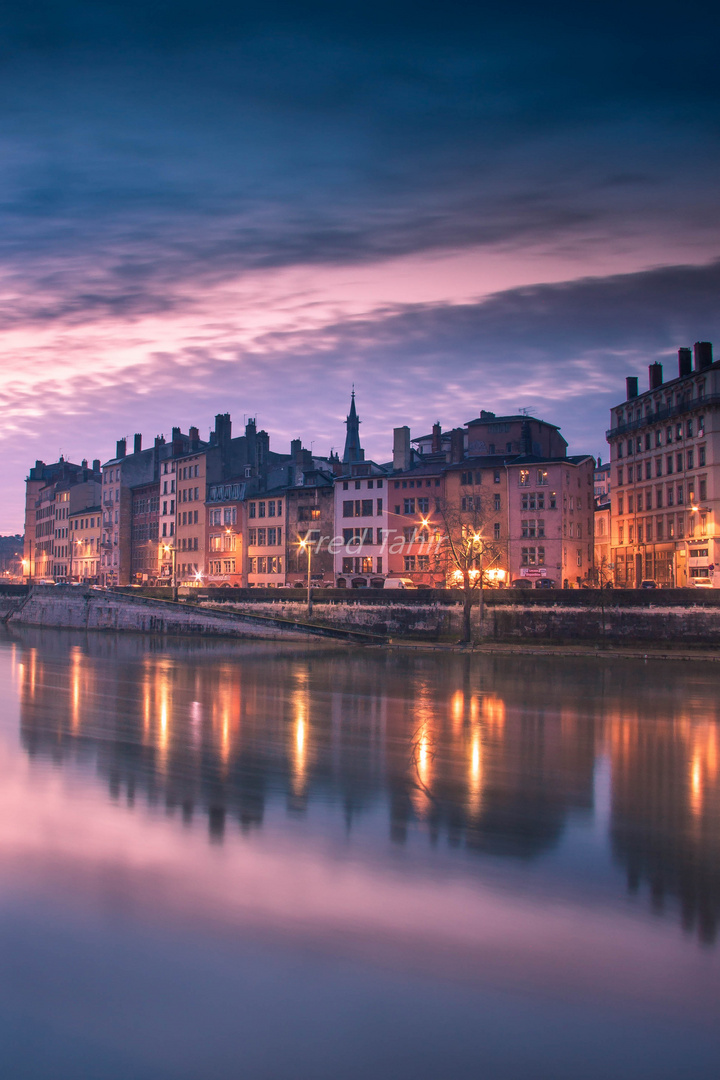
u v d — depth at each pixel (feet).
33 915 46.96
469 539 238.27
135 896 49.60
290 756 90.07
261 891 50.57
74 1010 37.96
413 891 50.96
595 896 50.65
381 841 60.23
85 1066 34.53
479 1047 35.83
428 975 41.11
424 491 304.09
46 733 102.22
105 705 127.65
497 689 147.43
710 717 117.19
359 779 79.46
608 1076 34.12
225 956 42.68
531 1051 35.45
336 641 243.40
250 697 138.21
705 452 234.99
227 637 268.41
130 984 40.04
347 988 39.99
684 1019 37.78
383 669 181.68
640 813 68.54
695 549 237.66
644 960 42.78
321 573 326.85
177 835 60.90
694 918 47.62
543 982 40.63
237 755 90.17
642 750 94.32
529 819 66.49
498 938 44.98
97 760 86.53
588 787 77.30
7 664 191.42
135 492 431.84
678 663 184.96
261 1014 37.91
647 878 53.67
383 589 247.91
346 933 45.21
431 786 77.05
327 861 55.88
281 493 338.95
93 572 454.40
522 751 93.66
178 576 386.93
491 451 307.78
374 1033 36.60
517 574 281.74
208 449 375.66
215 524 365.20
